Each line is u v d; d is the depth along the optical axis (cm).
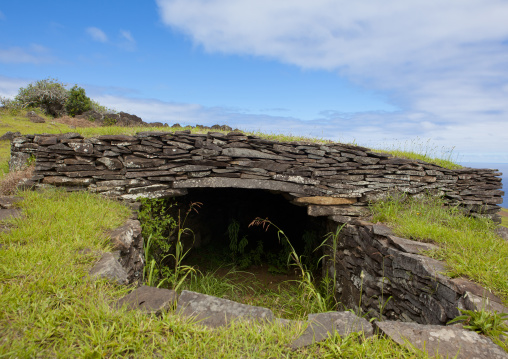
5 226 368
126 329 221
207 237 1008
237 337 229
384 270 452
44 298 244
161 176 608
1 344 198
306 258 861
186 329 231
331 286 664
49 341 209
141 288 279
